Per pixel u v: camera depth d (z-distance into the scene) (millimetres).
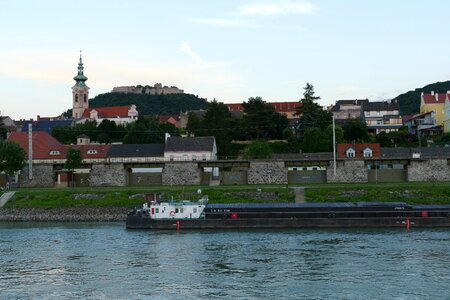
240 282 76312
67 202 150875
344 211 122688
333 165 174875
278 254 93562
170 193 153250
